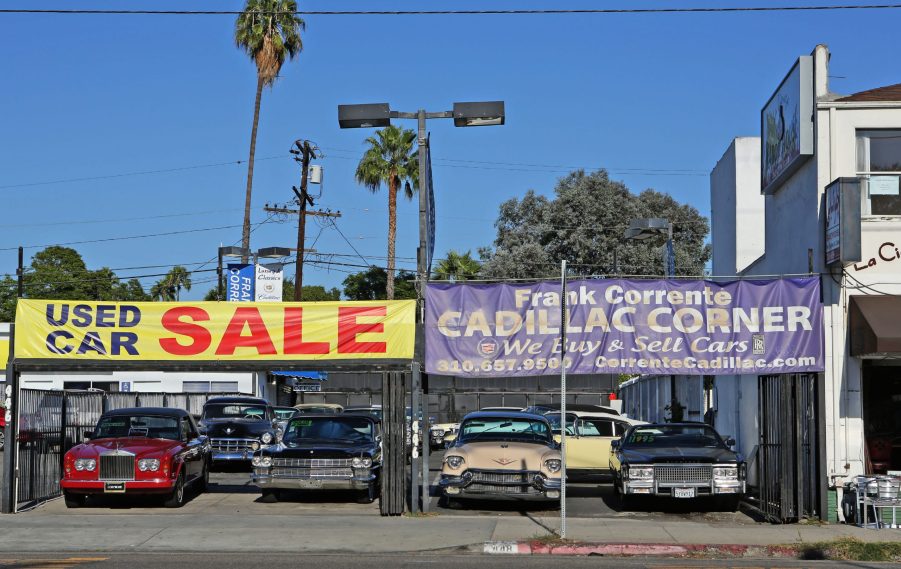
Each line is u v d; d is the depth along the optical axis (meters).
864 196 17.23
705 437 18.86
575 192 54.91
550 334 16.86
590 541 13.97
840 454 16.64
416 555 13.32
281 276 39.41
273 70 43.59
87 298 71.81
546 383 43.22
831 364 16.83
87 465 17.05
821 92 17.45
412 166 50.22
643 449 18.27
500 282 17.00
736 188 25.52
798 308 16.70
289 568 11.95
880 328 15.92
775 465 16.62
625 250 53.75
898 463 16.94
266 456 17.89
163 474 17.14
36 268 70.50
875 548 13.41
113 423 18.95
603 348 16.80
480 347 16.89
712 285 16.84
